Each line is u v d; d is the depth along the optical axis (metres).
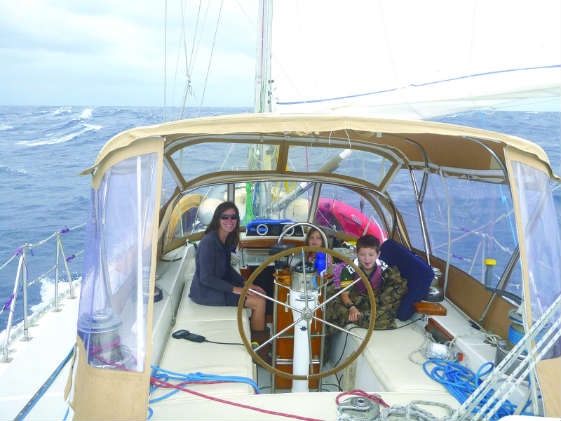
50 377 3.13
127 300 1.84
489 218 2.82
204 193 3.77
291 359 2.90
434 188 3.38
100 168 1.99
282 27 3.56
